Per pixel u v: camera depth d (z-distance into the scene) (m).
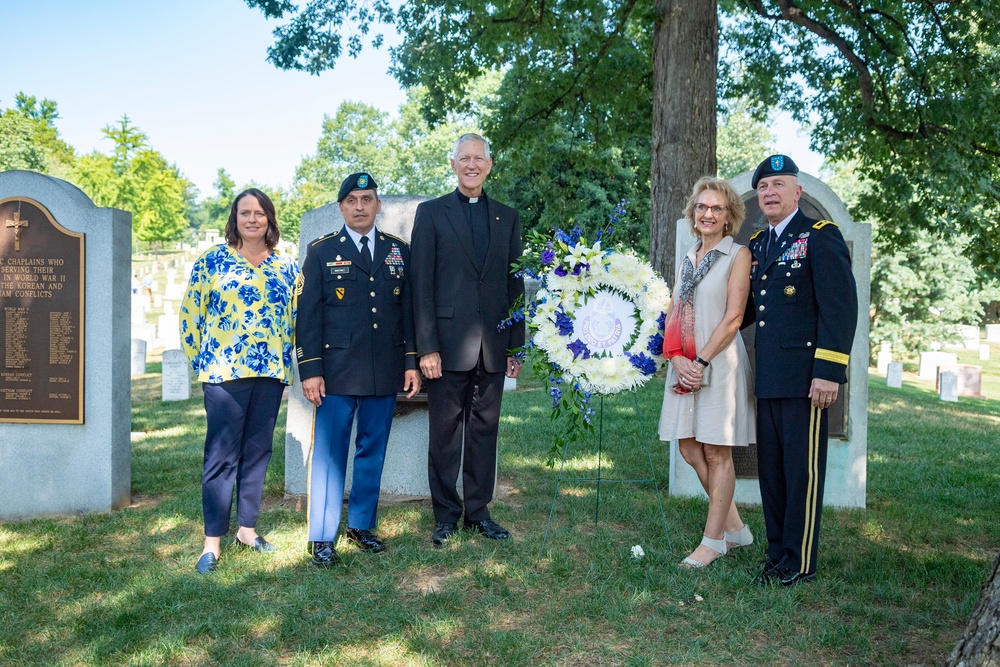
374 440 4.51
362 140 65.50
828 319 3.84
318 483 4.33
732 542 4.50
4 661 3.13
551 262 4.41
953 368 16.25
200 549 4.43
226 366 4.24
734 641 3.27
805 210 5.49
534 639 3.30
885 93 14.63
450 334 4.52
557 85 16.67
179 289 29.66
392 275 4.54
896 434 8.64
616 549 4.41
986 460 7.28
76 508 5.25
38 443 5.25
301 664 3.09
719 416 4.08
